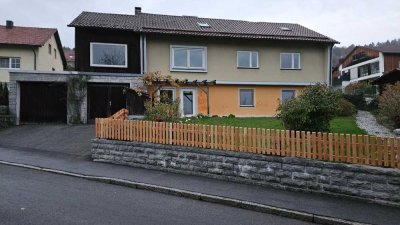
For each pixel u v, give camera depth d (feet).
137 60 76.07
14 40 97.96
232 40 81.15
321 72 85.92
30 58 97.91
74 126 62.18
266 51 82.89
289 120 36.47
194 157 33.86
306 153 28.94
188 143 34.78
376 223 22.04
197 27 82.79
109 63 74.64
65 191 28.17
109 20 80.02
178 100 59.67
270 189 29.37
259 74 82.28
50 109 66.80
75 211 22.90
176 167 34.86
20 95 65.98
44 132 57.16
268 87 83.41
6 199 25.08
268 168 30.04
